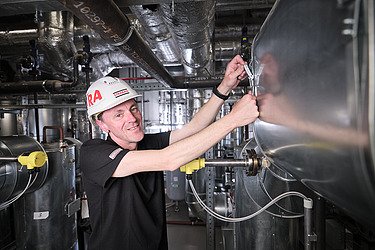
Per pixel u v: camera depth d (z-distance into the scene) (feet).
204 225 10.78
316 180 1.32
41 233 5.64
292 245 4.33
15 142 4.55
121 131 3.01
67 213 6.01
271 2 5.82
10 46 7.88
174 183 12.00
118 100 2.90
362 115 0.76
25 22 8.18
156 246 3.16
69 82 6.85
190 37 4.58
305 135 1.20
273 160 2.16
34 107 6.57
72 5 2.07
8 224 7.73
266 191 3.63
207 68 7.32
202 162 2.95
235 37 7.46
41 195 5.60
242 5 5.96
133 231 2.94
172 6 3.19
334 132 0.94
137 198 2.99
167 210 12.60
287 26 1.35
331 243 6.48
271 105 1.68
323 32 0.98
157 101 14.83
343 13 0.84
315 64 1.05
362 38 0.75
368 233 5.13
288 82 1.35
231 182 6.75
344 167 0.95
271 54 1.66
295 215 3.78
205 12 3.74
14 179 4.23
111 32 2.79
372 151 0.74
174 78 6.79
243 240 4.59
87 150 2.86
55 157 5.73
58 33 6.16
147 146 3.51
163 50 6.30
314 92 1.07
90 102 3.04
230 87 3.17
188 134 3.49
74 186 6.42
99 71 8.53
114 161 2.55
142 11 4.27
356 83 0.78
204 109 3.33
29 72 7.10
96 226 3.02
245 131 6.37
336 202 1.28
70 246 6.18
